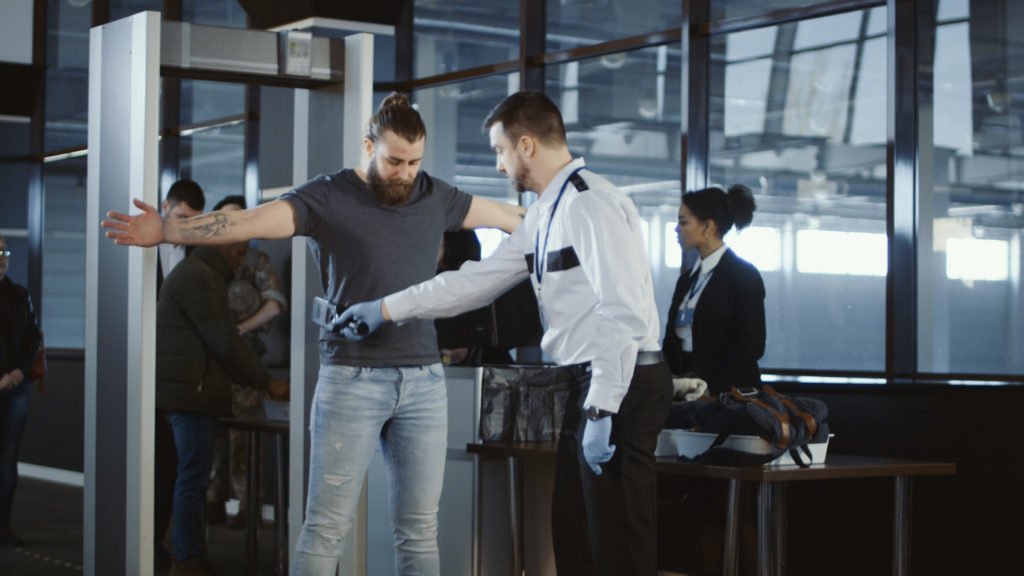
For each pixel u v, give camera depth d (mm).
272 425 5090
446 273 3752
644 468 3445
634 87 6953
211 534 7188
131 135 3965
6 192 10875
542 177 3586
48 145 10703
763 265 6281
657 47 6840
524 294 5297
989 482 5051
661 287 6824
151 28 3930
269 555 6488
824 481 5547
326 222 3801
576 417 3525
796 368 6133
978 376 5477
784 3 6195
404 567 3916
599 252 3357
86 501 4188
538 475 5004
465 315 5262
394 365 3781
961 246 5531
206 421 5234
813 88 6090
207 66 4078
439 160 8086
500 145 3609
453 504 4977
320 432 3795
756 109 6316
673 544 5859
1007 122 5430
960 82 5543
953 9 5559
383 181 3771
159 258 6875
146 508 3951
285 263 7668
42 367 7008
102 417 4117
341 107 4371
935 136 5602
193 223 3641
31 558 6543
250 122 8766
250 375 5242
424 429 3877
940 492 5176
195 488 5207
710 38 6508
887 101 5656
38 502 8750
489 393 4742
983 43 5484
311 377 4422
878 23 5844
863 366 5898
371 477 5234
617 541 3430
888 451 5316
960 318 5531
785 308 6191
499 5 7680
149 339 3945
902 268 5629
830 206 6023
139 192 3918
